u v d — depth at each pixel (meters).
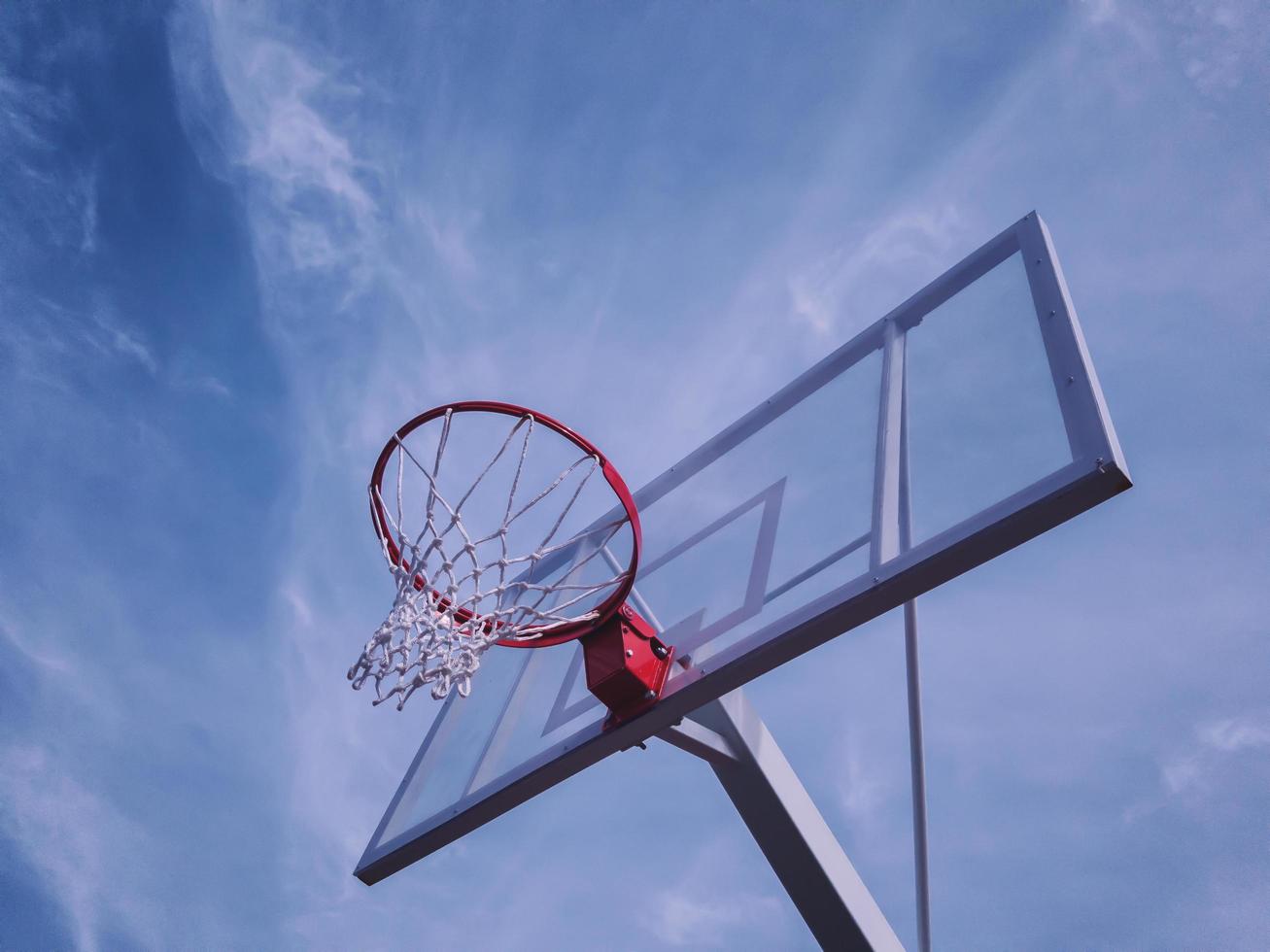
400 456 3.06
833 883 2.96
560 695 3.10
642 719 2.64
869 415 2.88
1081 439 2.21
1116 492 2.11
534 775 2.80
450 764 3.29
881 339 3.08
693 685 2.57
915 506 2.47
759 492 3.01
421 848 3.04
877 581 2.33
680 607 2.86
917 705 3.27
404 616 2.85
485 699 3.45
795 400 3.21
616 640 2.73
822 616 2.38
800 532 2.74
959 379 2.69
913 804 3.21
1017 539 2.19
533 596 3.15
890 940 3.03
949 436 2.56
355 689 2.81
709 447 3.35
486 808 2.89
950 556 2.24
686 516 3.17
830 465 2.85
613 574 3.15
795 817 2.98
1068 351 2.45
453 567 2.91
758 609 2.61
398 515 3.00
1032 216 2.88
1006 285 2.81
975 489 2.35
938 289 3.02
